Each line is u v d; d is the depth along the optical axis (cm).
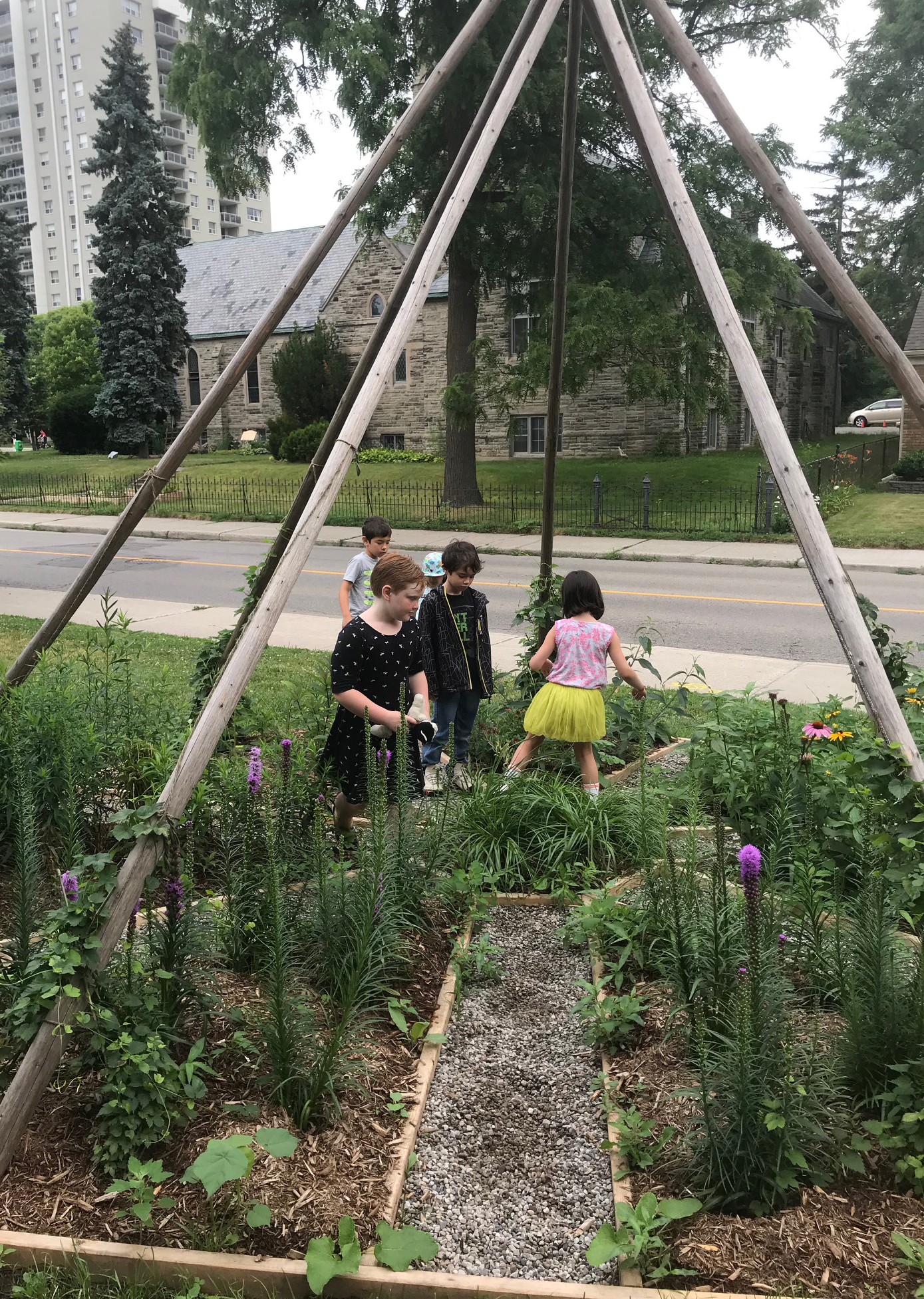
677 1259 240
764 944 309
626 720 633
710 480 2842
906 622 1205
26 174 10825
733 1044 269
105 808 482
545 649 538
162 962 315
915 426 2889
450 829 458
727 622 1224
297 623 1207
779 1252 241
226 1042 318
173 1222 251
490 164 2155
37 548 2198
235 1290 235
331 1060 290
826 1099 281
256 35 2194
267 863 394
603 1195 271
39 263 11069
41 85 10475
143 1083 274
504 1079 322
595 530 2259
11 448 6328
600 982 353
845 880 405
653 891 381
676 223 447
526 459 3572
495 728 667
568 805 484
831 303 5175
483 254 2270
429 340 3903
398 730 415
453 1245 252
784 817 408
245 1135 261
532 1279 241
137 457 4428
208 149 2303
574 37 561
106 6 9894
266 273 4872
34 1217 252
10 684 527
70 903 285
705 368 2133
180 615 1277
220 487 3244
